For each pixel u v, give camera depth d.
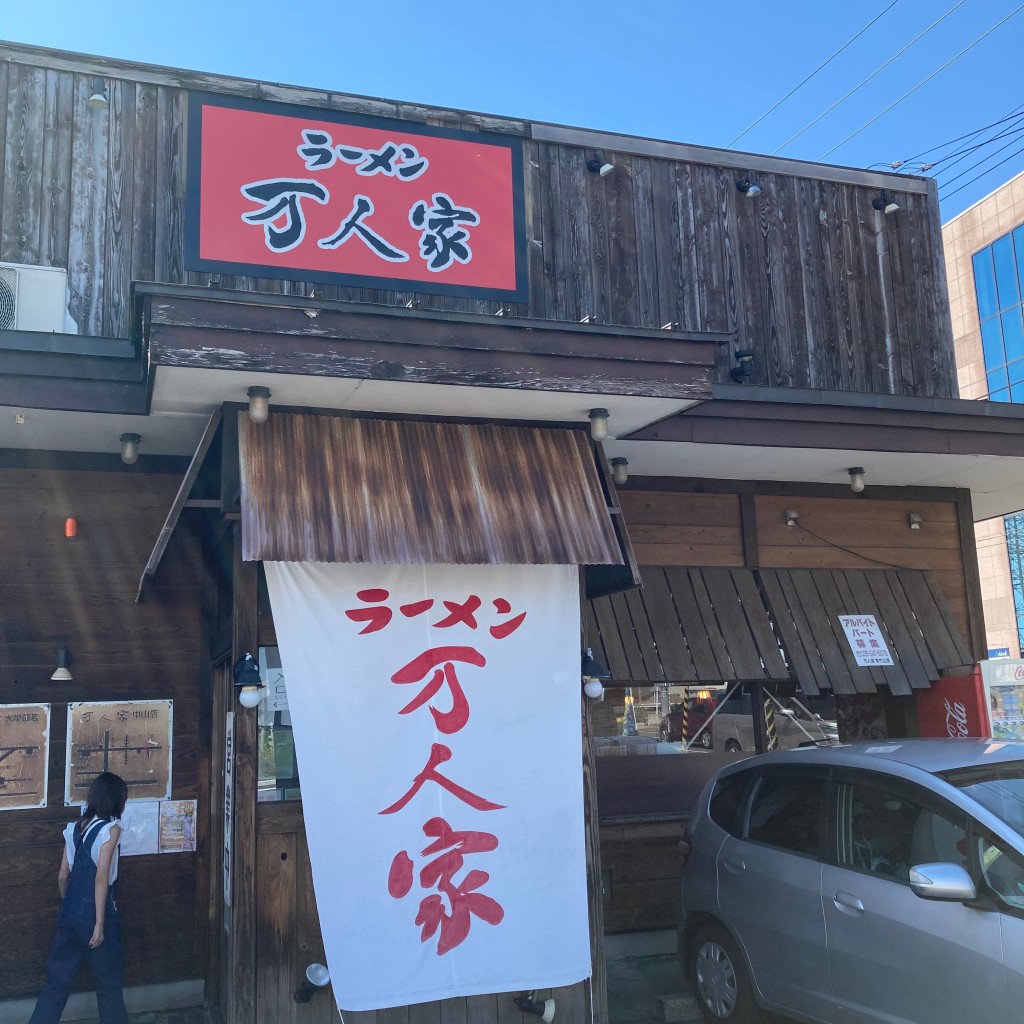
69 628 5.95
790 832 4.98
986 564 31.55
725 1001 5.15
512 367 4.76
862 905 4.34
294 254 5.75
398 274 5.95
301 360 4.43
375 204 5.96
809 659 7.13
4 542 5.90
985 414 6.69
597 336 4.92
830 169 7.82
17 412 5.14
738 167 7.51
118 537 6.12
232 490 4.78
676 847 6.86
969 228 31.67
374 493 4.89
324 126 5.93
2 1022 5.40
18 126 5.77
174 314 4.27
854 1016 4.28
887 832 4.47
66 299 5.63
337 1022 4.68
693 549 7.30
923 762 4.58
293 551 4.53
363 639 4.83
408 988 4.55
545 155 6.87
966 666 7.58
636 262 7.02
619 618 6.85
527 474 5.25
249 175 5.74
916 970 4.03
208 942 5.82
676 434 6.04
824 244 7.73
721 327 7.24
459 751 4.89
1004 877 3.89
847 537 7.77
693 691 7.18
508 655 5.09
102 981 4.92
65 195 5.78
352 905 4.54
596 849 5.24
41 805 5.71
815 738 7.50
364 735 4.73
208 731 6.08
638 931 6.71
